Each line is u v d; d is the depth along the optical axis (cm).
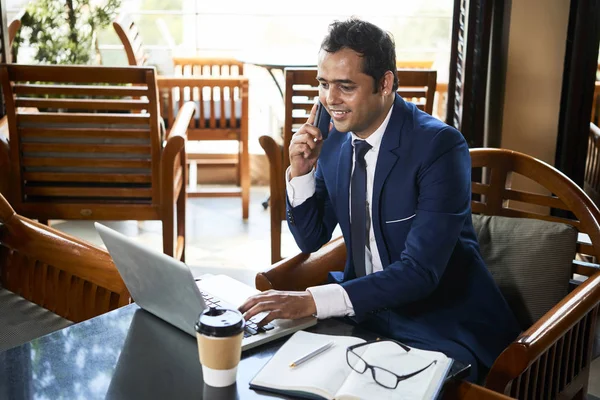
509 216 195
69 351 128
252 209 429
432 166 155
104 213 290
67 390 116
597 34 284
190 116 315
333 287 147
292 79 283
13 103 271
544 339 138
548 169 188
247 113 399
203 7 512
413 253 152
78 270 173
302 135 167
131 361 125
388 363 120
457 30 289
